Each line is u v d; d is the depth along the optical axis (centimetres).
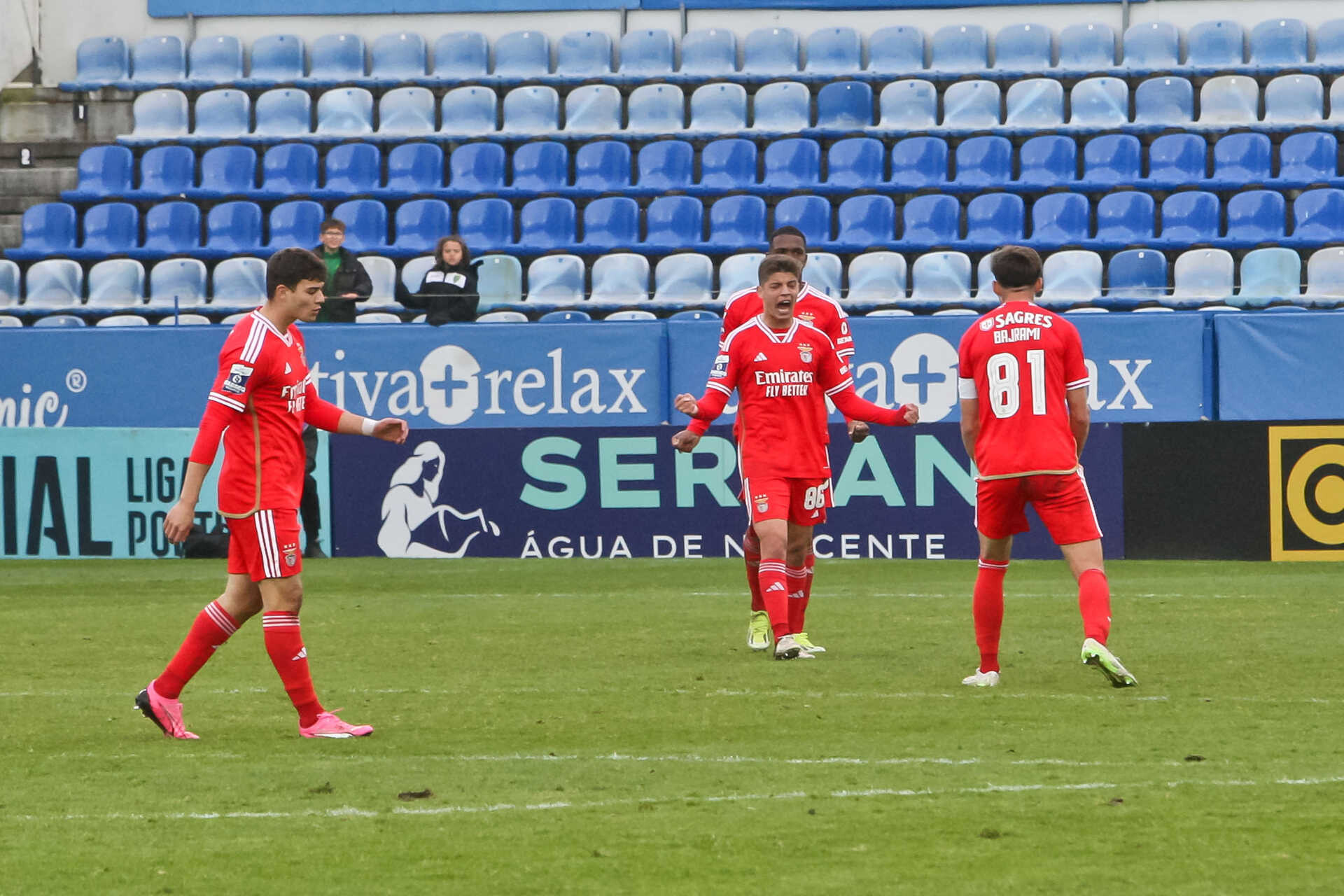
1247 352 4547
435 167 6569
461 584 4003
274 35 7175
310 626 3225
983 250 5916
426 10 7169
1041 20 6931
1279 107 6444
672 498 4575
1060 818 1594
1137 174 6259
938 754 1908
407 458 4669
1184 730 2041
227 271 6125
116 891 1386
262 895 1371
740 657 2767
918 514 4484
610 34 7125
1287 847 1477
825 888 1369
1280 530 4281
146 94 6938
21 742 2061
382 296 5900
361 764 1895
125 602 3703
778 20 7075
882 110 6631
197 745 2033
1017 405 2362
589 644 2952
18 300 6216
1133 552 4369
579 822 1602
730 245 6078
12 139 6975
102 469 4719
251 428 2044
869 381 4662
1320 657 2675
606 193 6353
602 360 4784
